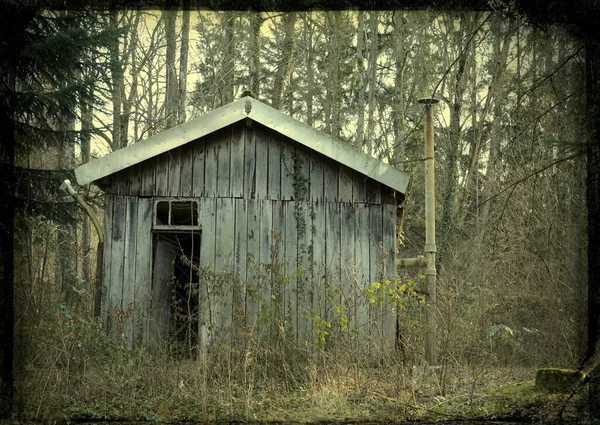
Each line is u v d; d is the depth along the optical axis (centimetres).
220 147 816
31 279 630
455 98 1459
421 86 1584
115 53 1040
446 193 1438
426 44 1605
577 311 543
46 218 849
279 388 631
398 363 650
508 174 1173
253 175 812
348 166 800
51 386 559
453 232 1387
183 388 608
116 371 635
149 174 807
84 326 703
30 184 755
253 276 789
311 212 808
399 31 1592
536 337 862
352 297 770
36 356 593
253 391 609
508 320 966
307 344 726
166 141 796
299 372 681
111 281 784
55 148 973
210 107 1631
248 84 1658
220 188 809
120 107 1509
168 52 1501
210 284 776
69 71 894
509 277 1076
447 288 910
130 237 795
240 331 694
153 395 596
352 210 810
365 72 1720
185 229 800
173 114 1554
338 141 800
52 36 768
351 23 1739
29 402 511
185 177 809
